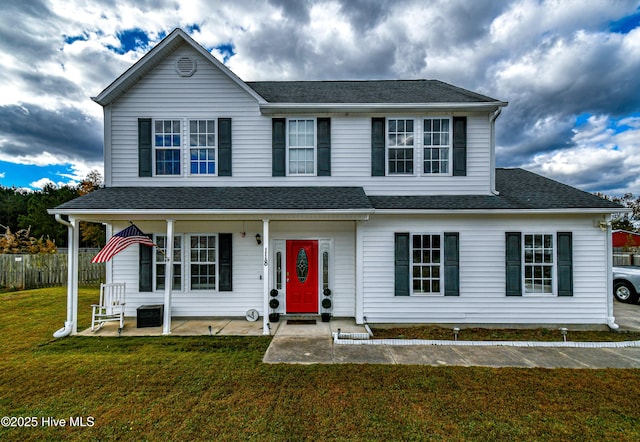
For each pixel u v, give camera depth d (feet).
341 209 23.62
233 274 28.71
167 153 28.99
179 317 28.32
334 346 21.04
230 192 27.27
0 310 31.22
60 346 20.86
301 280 29.30
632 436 11.47
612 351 20.39
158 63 28.78
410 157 29.01
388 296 26.55
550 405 13.60
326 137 28.89
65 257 51.29
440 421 12.34
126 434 11.45
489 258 26.45
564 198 26.96
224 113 28.91
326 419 12.40
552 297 26.05
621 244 73.31
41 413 12.79
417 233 26.58
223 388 14.88
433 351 20.26
